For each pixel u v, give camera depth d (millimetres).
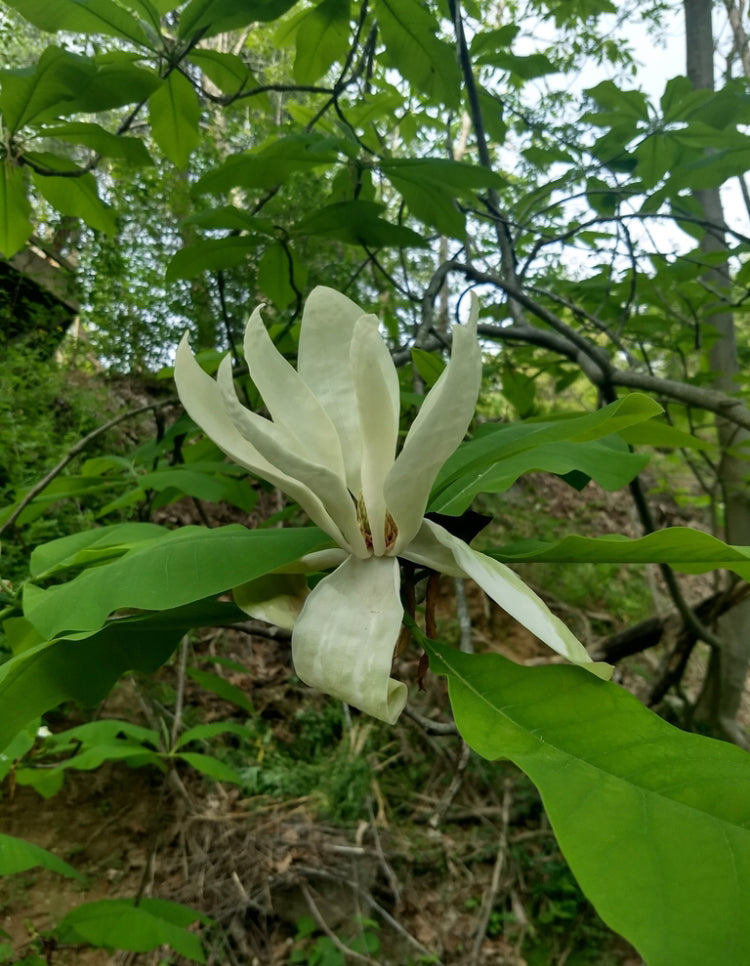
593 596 1964
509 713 268
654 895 193
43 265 1708
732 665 1232
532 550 349
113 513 1234
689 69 1062
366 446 320
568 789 228
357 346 305
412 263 1391
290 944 1112
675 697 1509
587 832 212
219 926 1092
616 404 338
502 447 372
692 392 634
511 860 1273
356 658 284
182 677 900
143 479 640
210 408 326
